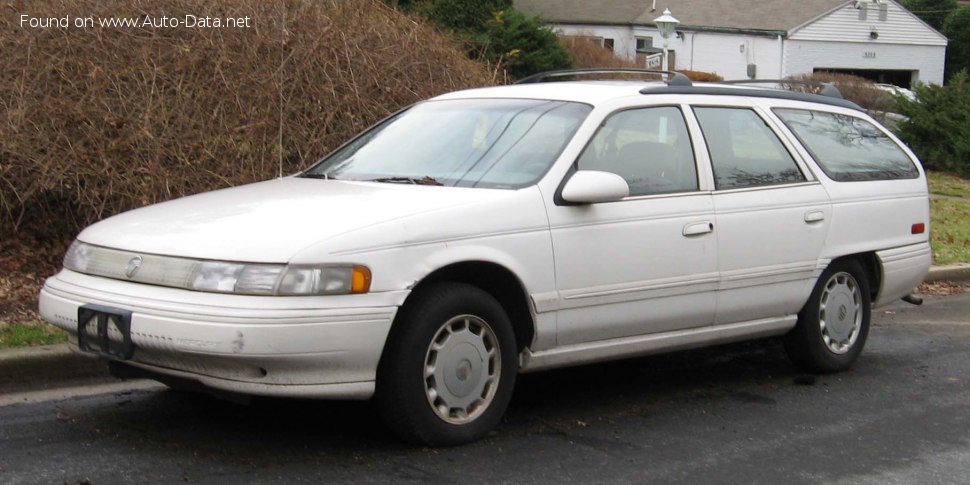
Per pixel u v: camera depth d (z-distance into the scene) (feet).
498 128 19.69
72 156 27.61
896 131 79.30
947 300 33.65
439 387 16.83
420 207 16.72
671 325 19.77
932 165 76.33
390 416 16.56
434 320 16.48
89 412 18.79
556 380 22.21
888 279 23.79
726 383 22.41
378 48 35.04
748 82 24.13
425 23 39.17
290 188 18.81
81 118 28.27
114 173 27.96
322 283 15.25
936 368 24.23
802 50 147.74
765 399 21.20
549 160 18.45
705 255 19.93
